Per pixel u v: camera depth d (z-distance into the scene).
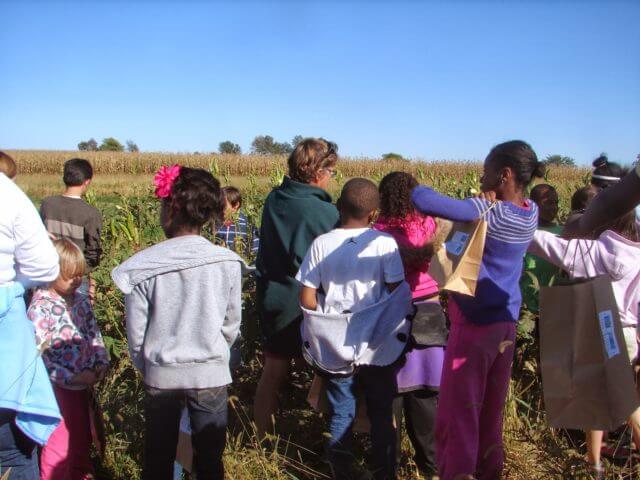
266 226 3.49
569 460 2.65
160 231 7.55
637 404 2.28
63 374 2.90
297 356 3.52
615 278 3.04
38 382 2.49
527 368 4.15
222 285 2.63
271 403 3.53
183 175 2.66
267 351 3.52
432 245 3.05
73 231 5.35
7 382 2.35
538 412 3.68
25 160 41.88
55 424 2.53
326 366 2.89
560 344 2.50
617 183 2.10
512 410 3.55
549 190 4.48
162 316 2.57
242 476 3.05
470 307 2.67
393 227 3.19
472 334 2.69
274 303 3.42
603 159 4.00
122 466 3.31
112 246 6.03
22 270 2.43
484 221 2.44
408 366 3.13
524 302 4.25
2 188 2.34
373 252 2.89
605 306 2.39
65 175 5.44
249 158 40.22
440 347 3.19
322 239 2.96
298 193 3.39
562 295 2.50
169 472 2.71
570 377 2.47
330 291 2.90
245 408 3.91
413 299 3.17
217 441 2.68
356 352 2.84
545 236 3.02
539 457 3.03
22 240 2.36
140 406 3.68
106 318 4.31
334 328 2.84
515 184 2.68
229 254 2.67
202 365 2.58
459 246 2.58
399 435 3.23
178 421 2.70
